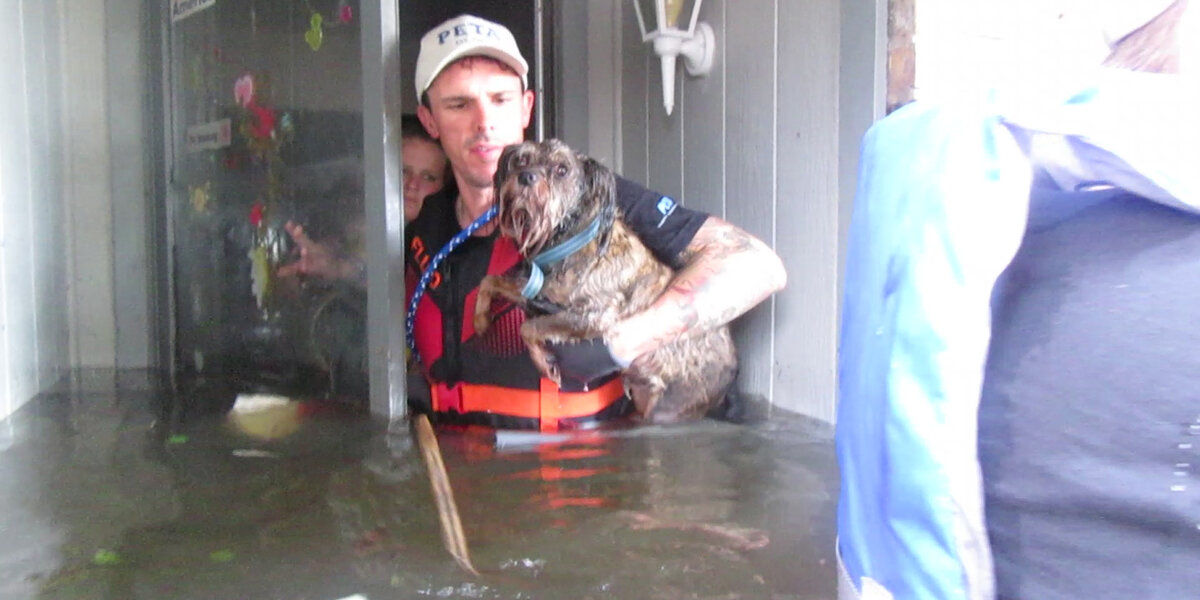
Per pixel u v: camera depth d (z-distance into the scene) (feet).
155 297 9.14
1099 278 2.24
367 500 4.35
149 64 8.92
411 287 7.25
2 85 6.88
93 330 9.05
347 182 6.39
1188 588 2.00
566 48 9.42
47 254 7.93
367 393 6.39
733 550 3.70
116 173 9.07
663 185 8.79
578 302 6.41
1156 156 2.13
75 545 3.66
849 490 2.67
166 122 8.77
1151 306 2.13
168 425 6.05
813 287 6.55
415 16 9.39
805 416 6.68
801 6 6.50
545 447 5.67
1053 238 2.39
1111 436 2.12
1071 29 5.82
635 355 6.12
